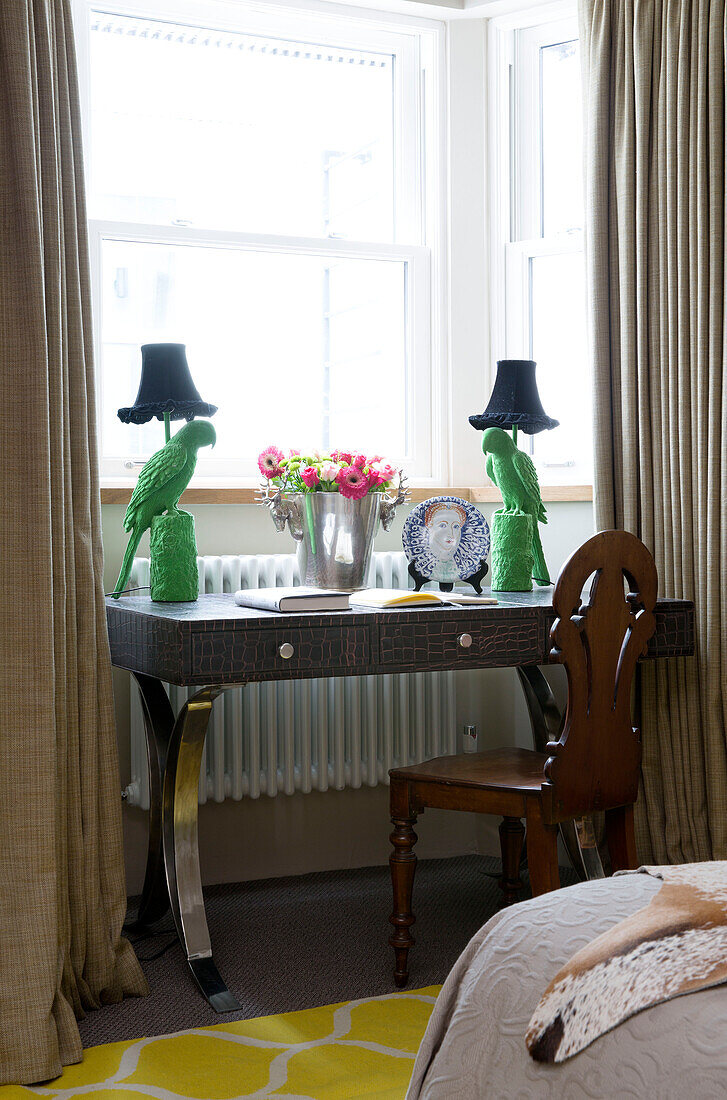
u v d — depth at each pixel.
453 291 3.12
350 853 3.02
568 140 3.13
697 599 2.64
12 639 1.93
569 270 3.11
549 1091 0.91
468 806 2.12
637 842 2.73
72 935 2.04
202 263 2.96
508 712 3.11
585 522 2.98
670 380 2.68
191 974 2.20
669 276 2.67
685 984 0.88
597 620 2.04
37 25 2.04
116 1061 1.88
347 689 2.87
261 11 2.95
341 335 3.13
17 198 1.96
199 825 2.84
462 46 3.12
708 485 2.61
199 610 2.16
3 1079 1.82
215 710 2.70
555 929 1.04
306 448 3.08
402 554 2.88
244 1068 1.84
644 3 2.71
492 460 2.66
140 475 2.44
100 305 2.80
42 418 1.96
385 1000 2.12
